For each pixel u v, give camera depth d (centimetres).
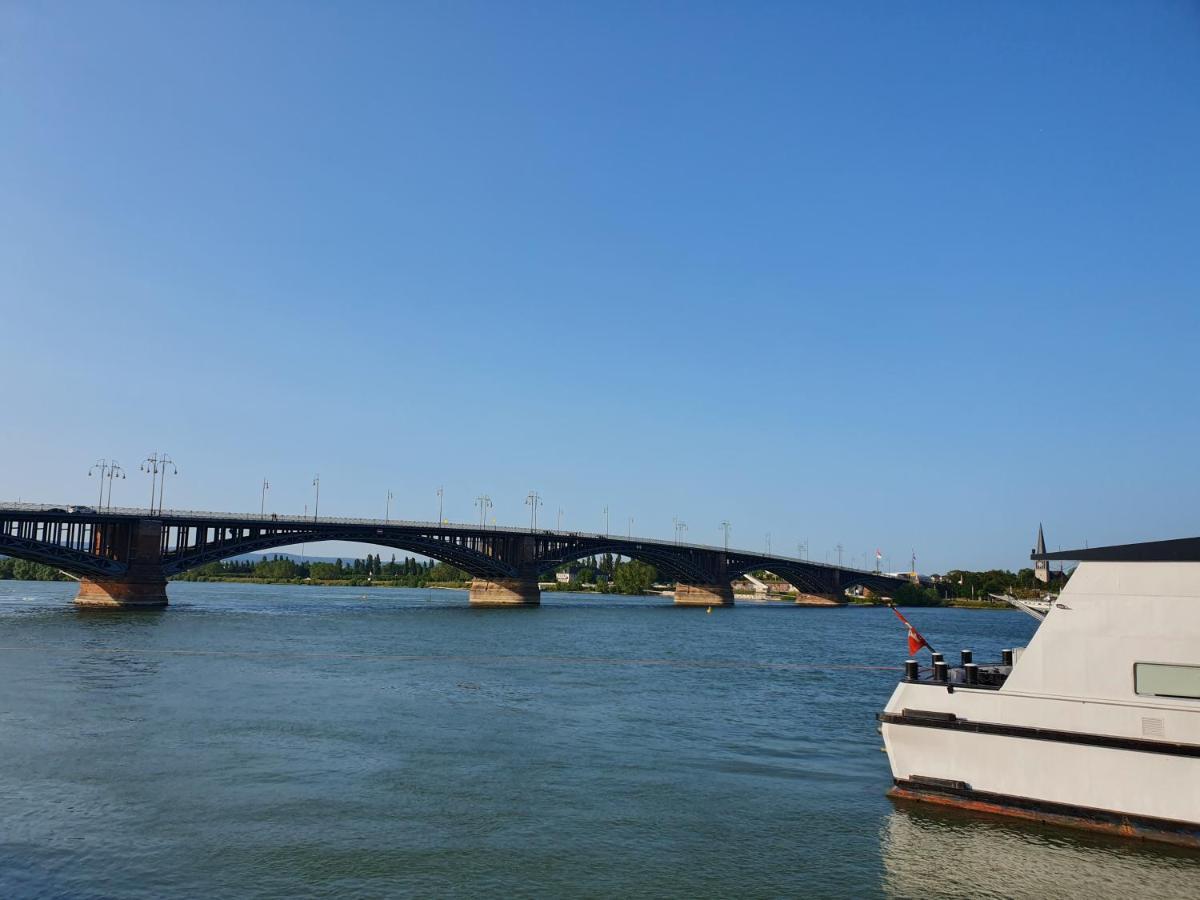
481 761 3544
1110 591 2527
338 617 12344
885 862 2430
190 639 8188
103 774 3212
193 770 3297
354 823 2733
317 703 4791
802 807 2944
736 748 3875
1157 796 2389
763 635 11544
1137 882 2264
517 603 17575
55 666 5984
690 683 6062
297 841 2561
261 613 12606
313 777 3241
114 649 7150
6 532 11431
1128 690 2470
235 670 6088
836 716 4753
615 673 6575
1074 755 2517
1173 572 2452
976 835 2608
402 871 2355
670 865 2423
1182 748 2364
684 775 3375
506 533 17500
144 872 2305
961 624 16362
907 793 2819
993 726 2658
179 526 12631
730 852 2522
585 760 3600
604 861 2452
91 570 11700
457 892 2223
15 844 2483
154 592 12088
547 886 2273
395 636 9394
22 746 3612
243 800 2939
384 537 14938
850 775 3397
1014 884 2272
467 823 2758
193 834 2603
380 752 3659
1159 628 2445
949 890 2247
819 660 8081
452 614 14175
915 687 2828
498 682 5869
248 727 4081
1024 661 2636
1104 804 2464
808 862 2444
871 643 10431
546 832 2684
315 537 14162
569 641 9506
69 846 2478
